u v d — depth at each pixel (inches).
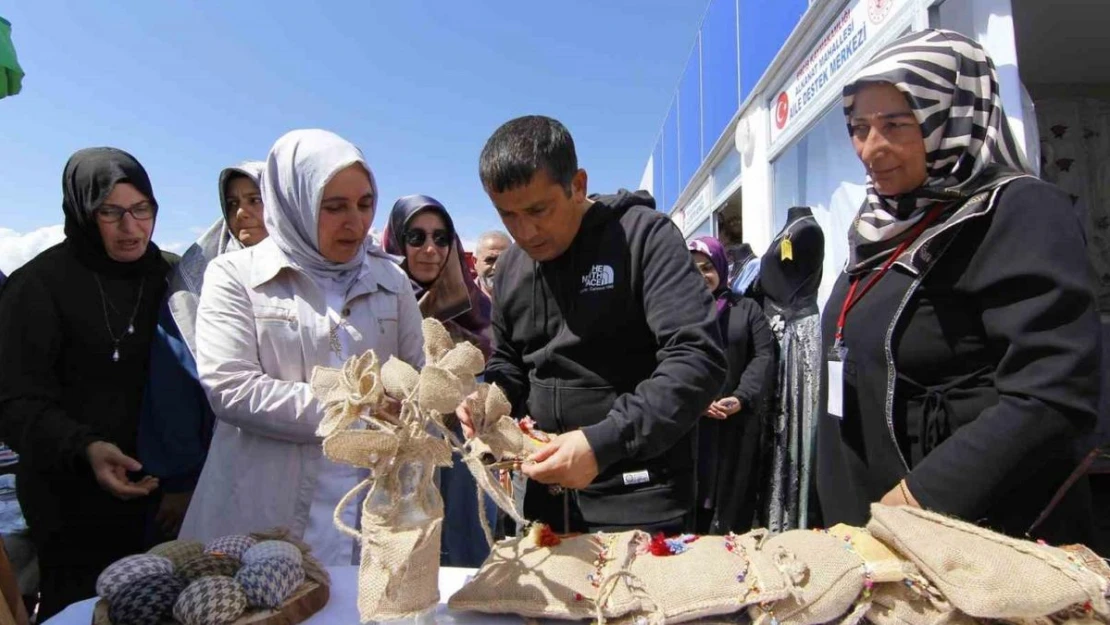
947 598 29.6
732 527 99.3
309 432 51.2
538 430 49.9
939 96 42.4
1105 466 100.6
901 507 34.2
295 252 55.6
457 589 38.2
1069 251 36.6
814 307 98.3
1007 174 40.7
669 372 41.4
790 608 31.6
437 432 43.4
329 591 37.2
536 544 37.6
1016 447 35.4
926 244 41.5
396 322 60.6
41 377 63.5
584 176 48.6
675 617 31.7
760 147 173.3
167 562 36.1
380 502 31.5
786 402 95.0
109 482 60.0
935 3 83.1
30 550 77.1
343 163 52.6
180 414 66.9
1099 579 27.8
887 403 44.2
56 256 68.7
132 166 69.5
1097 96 140.3
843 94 47.9
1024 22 114.3
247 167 78.7
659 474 48.4
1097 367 35.4
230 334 52.5
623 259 47.2
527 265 53.2
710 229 265.9
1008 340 37.5
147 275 72.8
